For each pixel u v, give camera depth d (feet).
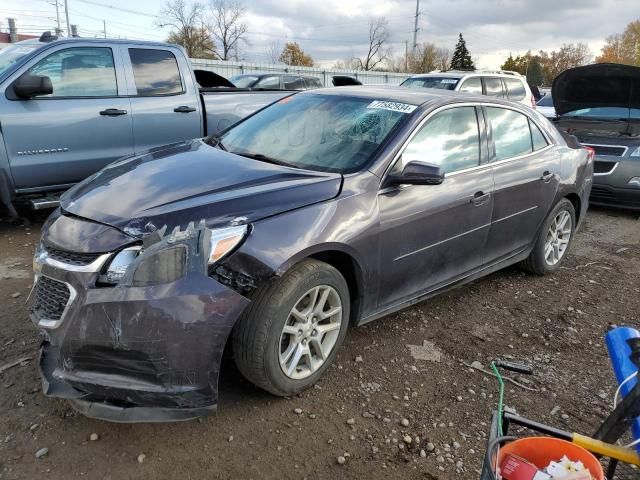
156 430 8.71
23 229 18.44
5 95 16.89
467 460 8.61
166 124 20.81
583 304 14.85
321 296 9.70
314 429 8.99
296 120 12.83
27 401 9.20
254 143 12.54
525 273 16.70
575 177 16.22
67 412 8.99
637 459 5.49
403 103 12.25
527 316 13.88
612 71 24.02
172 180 9.89
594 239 21.45
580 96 26.61
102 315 7.68
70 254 8.37
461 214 12.32
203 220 8.47
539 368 11.48
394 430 9.15
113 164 11.76
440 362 11.37
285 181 9.92
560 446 5.28
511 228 14.24
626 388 6.07
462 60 236.22
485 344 12.30
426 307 13.88
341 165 10.91
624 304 15.06
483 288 15.42
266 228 8.80
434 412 9.71
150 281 7.68
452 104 12.67
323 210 9.56
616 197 24.68
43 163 17.74
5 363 10.26
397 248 10.97
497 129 13.88
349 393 10.03
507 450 5.28
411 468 8.35
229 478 7.85
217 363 8.10
